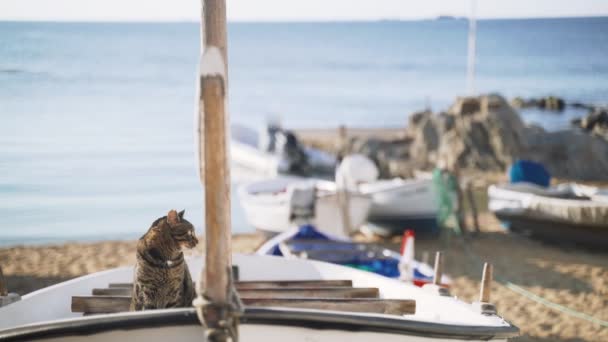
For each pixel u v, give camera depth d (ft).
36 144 35.14
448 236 46.60
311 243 33.22
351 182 51.24
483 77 130.00
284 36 341.00
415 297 16.87
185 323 10.96
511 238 46.98
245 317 11.25
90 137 45.78
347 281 17.40
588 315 30.60
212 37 13.01
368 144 78.84
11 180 35.76
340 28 374.22
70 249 39.75
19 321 15.26
